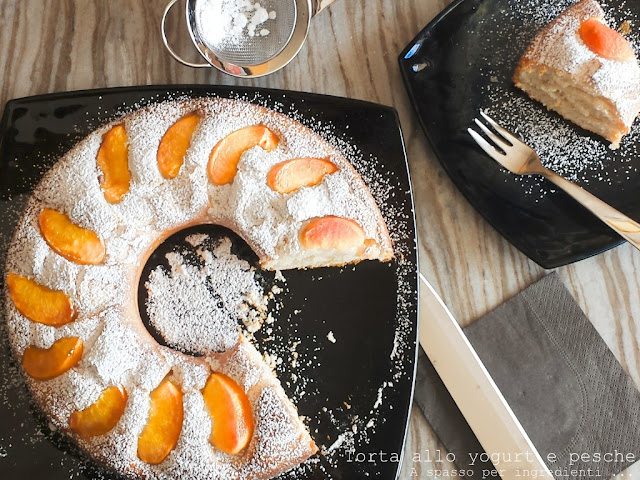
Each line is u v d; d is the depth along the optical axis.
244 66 0.67
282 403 0.62
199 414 0.61
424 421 0.67
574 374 0.68
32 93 0.69
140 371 0.62
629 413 0.67
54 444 0.63
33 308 0.62
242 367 0.62
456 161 0.68
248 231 0.64
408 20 0.70
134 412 0.61
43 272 0.62
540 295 0.68
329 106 0.67
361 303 0.66
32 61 0.69
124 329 0.62
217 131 0.64
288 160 0.64
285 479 0.64
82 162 0.63
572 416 0.67
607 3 0.70
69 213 0.63
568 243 0.67
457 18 0.69
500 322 0.68
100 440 0.61
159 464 0.61
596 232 0.68
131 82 0.69
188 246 0.66
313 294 0.66
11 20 0.69
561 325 0.68
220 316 0.66
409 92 0.68
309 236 0.63
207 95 0.67
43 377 0.62
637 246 0.65
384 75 0.70
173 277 0.66
